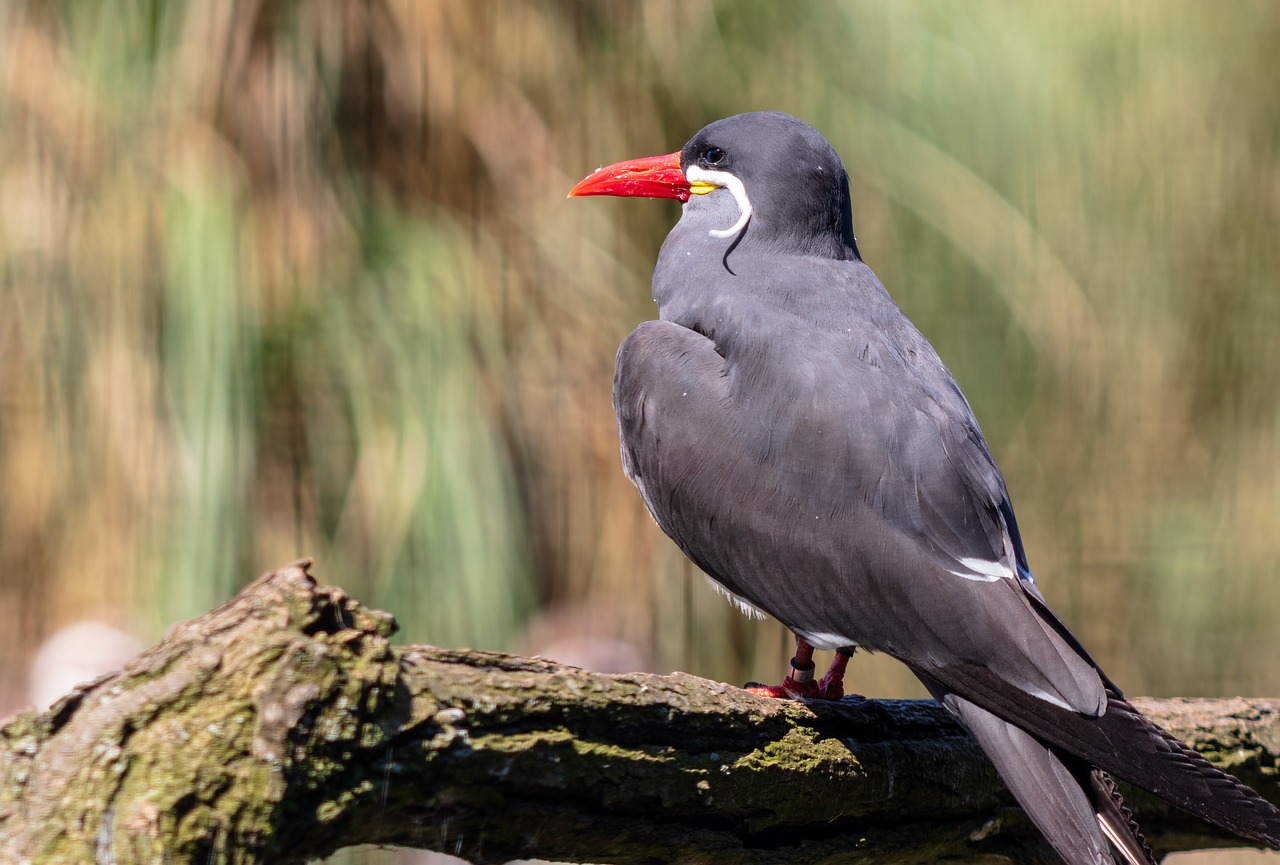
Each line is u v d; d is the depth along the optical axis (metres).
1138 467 13.70
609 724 5.05
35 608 10.62
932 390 6.50
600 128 11.81
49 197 10.68
